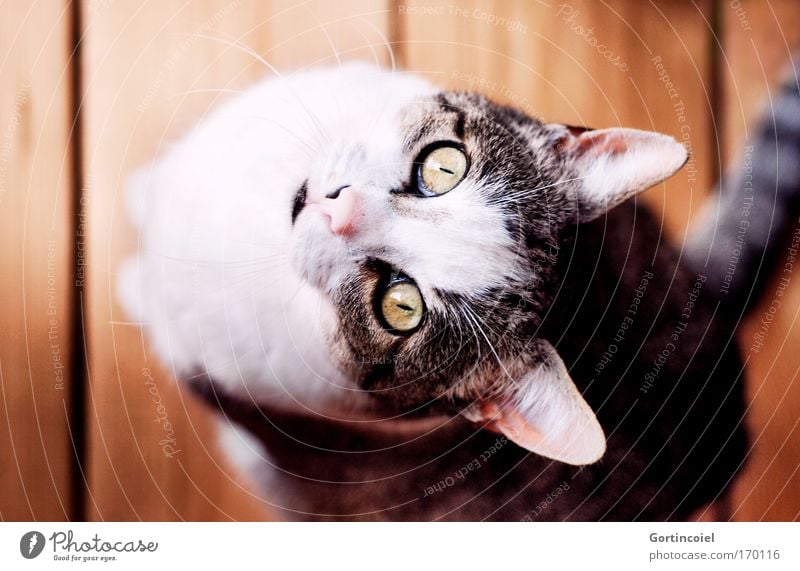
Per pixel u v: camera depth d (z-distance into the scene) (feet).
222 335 1.74
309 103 1.75
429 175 1.66
